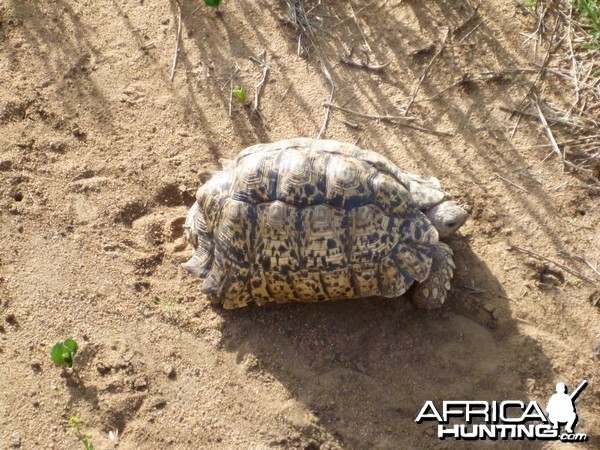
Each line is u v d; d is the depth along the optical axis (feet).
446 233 6.48
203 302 6.68
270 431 6.31
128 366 6.50
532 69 7.25
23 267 6.81
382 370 6.42
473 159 6.99
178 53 7.58
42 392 6.45
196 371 6.50
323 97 7.30
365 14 7.61
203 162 7.13
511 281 6.61
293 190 6.29
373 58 7.42
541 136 7.02
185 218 6.97
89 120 7.34
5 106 7.39
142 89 7.45
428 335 6.49
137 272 6.79
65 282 6.75
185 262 6.81
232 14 7.71
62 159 7.20
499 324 6.50
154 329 6.62
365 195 6.29
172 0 7.80
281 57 7.50
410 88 7.29
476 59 7.32
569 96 7.13
